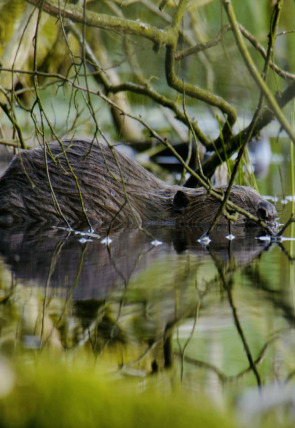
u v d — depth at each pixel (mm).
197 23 13203
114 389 2314
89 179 8930
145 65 14695
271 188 11977
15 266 5664
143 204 9086
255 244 7102
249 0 12977
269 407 2773
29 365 3076
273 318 4141
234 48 13352
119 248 6742
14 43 10914
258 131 9328
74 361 3221
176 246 6945
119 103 14688
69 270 5531
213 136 14492
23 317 4047
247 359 3406
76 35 11234
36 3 7211
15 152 10227
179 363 3301
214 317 4152
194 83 14609
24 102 14828
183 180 11766
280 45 13305
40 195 8875
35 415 2109
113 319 4055
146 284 5039
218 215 7184
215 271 5570
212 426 2213
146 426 2145
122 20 7875
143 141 15125
